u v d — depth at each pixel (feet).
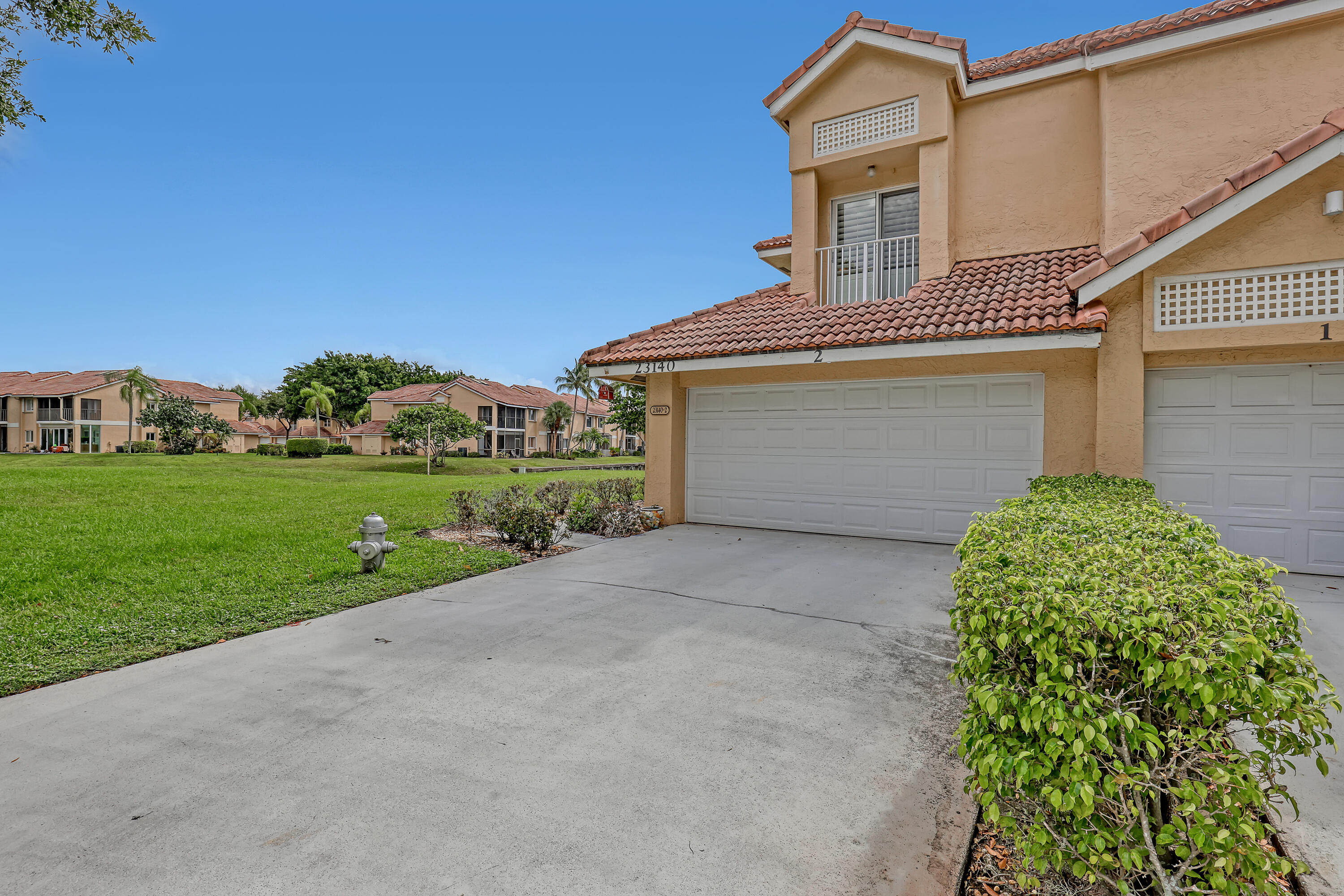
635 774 10.85
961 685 13.79
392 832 9.29
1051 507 14.76
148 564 26.84
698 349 33.65
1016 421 30.12
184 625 19.11
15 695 14.16
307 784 10.55
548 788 10.44
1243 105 27.48
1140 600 7.18
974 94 34.50
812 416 35.37
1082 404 28.55
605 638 17.99
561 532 33.88
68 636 17.95
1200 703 6.59
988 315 27.45
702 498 39.14
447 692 14.26
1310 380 24.50
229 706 13.52
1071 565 8.75
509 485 67.87
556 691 14.32
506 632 18.51
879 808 9.90
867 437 33.83
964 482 31.35
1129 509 14.66
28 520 36.06
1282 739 6.88
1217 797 6.52
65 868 8.54
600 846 8.97
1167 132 28.60
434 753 11.55
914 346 27.78
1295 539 24.72
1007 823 7.24
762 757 11.41
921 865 8.61
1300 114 26.68
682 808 9.89
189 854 8.80
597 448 250.78
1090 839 6.65
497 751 11.64
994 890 8.22
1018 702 6.86
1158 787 6.58
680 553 30.09
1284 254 22.72
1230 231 23.47
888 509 33.32
